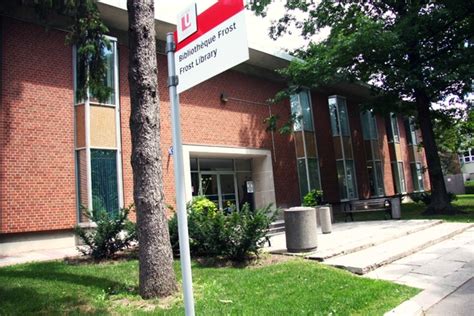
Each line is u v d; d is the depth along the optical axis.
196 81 3.04
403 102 20.86
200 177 17.78
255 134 19.33
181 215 3.05
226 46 2.81
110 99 13.60
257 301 5.64
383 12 20.20
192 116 16.62
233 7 2.78
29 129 12.16
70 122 13.01
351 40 16.59
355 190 24.78
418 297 6.03
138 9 6.54
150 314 5.08
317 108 23.91
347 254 9.10
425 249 9.96
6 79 11.93
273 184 19.62
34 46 12.62
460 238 11.46
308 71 17.94
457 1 16.39
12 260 10.02
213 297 5.88
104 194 13.05
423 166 35.62
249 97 19.44
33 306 5.51
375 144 28.72
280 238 12.72
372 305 5.48
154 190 6.16
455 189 40.00
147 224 6.05
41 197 12.09
